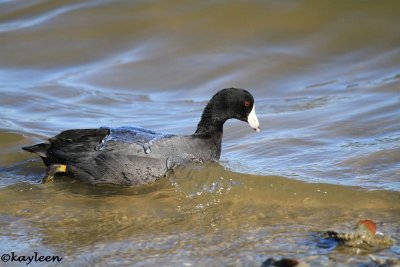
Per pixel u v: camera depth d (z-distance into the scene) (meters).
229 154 13.70
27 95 17.33
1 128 14.98
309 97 16.88
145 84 18.06
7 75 18.61
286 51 18.89
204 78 18.12
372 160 12.66
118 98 17.34
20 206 11.30
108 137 12.43
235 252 9.29
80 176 12.23
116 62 19.02
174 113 16.36
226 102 13.02
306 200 11.11
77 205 11.31
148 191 11.88
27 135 14.73
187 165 12.41
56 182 12.34
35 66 19.08
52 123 15.67
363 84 17.23
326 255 9.01
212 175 12.09
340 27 19.50
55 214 10.93
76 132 12.45
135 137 12.52
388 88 16.72
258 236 9.80
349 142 13.80
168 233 10.05
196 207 11.08
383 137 13.88
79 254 9.41
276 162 12.95
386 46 18.77
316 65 18.36
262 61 18.55
